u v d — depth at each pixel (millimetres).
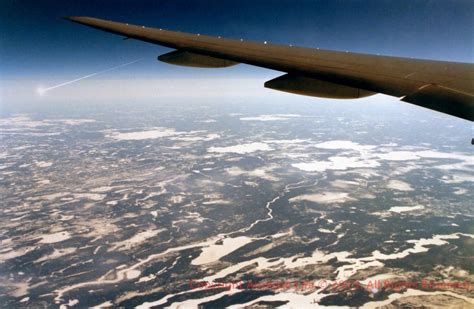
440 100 7852
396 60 11477
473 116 6875
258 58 11422
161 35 13438
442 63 11117
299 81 10477
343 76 9867
